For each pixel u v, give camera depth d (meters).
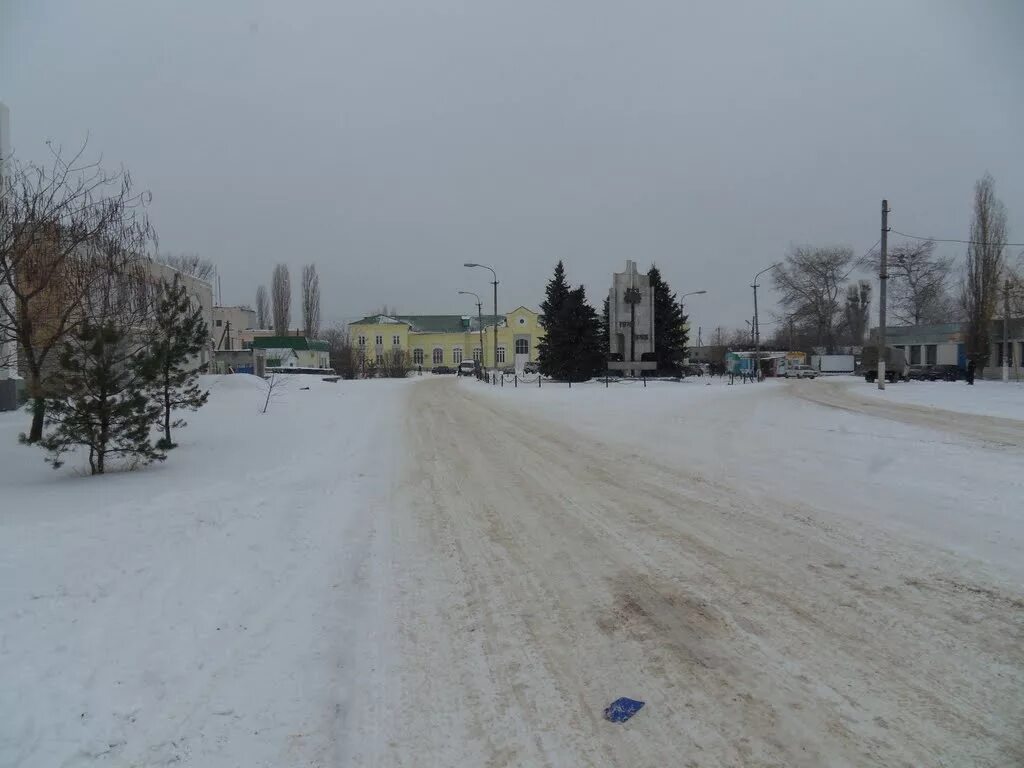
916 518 7.48
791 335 92.75
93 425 10.16
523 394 33.50
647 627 4.77
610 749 3.35
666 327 60.66
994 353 52.78
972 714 3.55
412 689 4.00
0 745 3.37
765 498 8.68
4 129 18.84
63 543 6.52
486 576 5.94
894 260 73.19
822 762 3.19
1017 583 5.41
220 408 22.36
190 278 33.16
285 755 3.37
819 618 4.82
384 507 8.73
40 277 12.47
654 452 12.96
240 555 6.53
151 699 3.88
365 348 94.25
